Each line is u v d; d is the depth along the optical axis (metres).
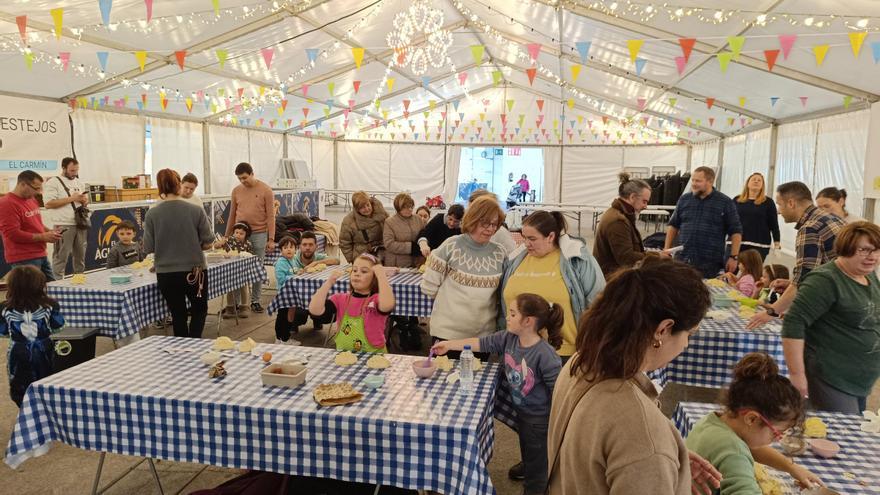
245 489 2.23
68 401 2.23
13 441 2.19
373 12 7.71
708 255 4.65
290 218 8.37
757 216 5.45
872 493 1.64
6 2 5.05
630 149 16.55
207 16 6.38
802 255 3.08
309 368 2.53
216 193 12.00
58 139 8.10
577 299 2.65
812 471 1.76
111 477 2.83
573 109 16.44
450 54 11.47
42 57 6.65
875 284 2.34
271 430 2.07
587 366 1.09
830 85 6.86
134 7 5.58
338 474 2.05
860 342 2.34
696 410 2.15
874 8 4.37
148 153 10.06
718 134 13.70
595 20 6.75
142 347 2.79
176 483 2.79
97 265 7.27
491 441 2.29
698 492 1.26
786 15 4.97
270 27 7.20
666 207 11.59
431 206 14.02
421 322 5.84
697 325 1.07
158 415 2.15
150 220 3.99
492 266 2.88
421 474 1.97
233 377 2.39
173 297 4.07
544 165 16.94
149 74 8.07
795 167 9.44
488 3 7.92
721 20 5.59
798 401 1.53
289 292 4.52
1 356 4.57
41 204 7.37
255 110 11.70
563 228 2.75
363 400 2.16
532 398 2.42
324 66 9.81
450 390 2.28
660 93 10.55
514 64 12.37
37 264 5.20
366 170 17.94
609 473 0.99
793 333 2.38
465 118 17.08
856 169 7.30
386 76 11.62
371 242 5.15
